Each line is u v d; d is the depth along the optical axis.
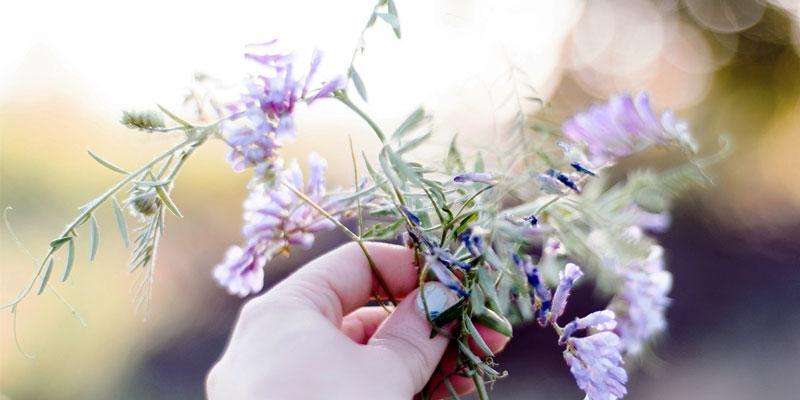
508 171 0.37
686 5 3.72
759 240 2.26
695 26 3.78
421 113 0.37
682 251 2.09
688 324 1.70
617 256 0.37
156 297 1.47
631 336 0.38
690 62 3.70
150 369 1.34
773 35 3.83
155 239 0.36
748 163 2.86
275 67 0.35
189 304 1.47
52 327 1.38
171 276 1.50
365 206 0.39
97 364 1.35
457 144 0.38
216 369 0.38
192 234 1.59
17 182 1.75
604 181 0.38
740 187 2.58
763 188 2.70
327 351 0.37
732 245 2.16
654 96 3.32
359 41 0.36
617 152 0.37
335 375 0.36
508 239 0.37
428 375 0.38
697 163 0.37
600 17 2.77
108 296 1.43
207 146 1.65
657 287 0.38
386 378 0.37
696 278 1.95
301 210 0.39
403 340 0.38
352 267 0.41
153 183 0.35
